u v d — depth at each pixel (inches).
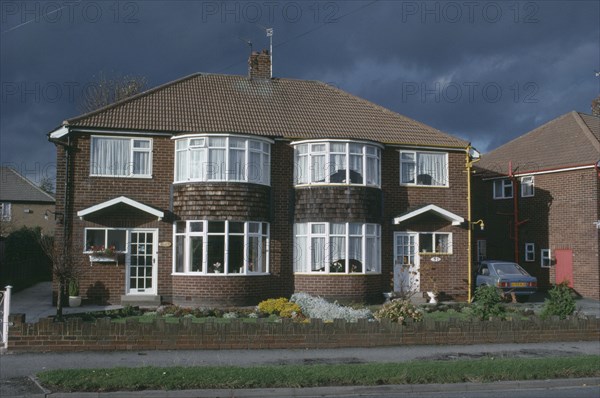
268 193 949.8
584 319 622.8
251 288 909.2
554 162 1243.8
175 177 927.0
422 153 1042.7
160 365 464.8
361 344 556.4
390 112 1111.6
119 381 401.1
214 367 443.2
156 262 908.6
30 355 494.0
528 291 1022.4
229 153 912.9
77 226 893.8
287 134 969.5
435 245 1035.3
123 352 512.1
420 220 1027.9
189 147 916.0
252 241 928.9
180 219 909.2
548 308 661.9
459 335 581.6
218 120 973.2
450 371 447.2
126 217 908.0
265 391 404.8
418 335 571.2
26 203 1918.1
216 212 900.0
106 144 914.1
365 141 969.5
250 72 1139.3
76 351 510.6
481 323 589.0
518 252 1295.5
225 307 875.4
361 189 962.1
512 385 438.6
